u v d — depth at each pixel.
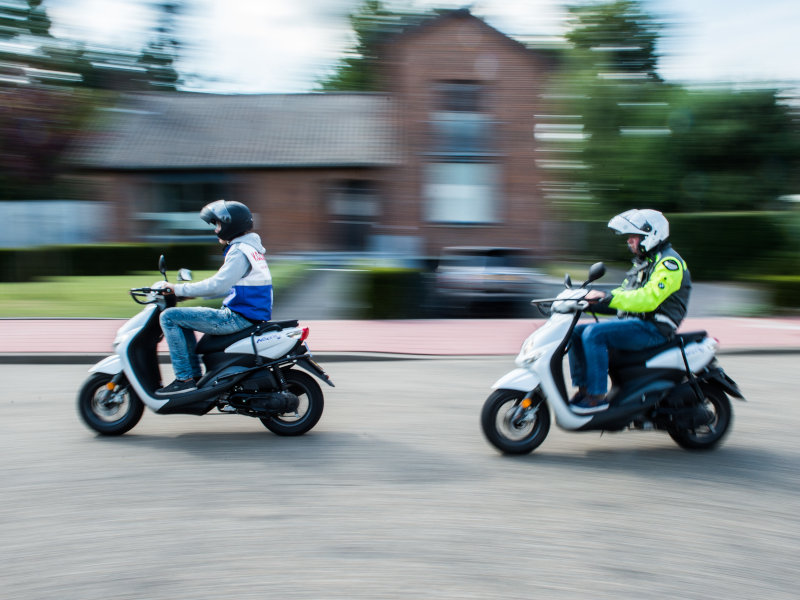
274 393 5.28
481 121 25.31
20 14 22.69
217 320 5.29
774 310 13.01
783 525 3.88
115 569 3.26
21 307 12.52
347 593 3.05
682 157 21.89
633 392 5.09
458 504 4.09
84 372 7.80
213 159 24.47
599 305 5.06
